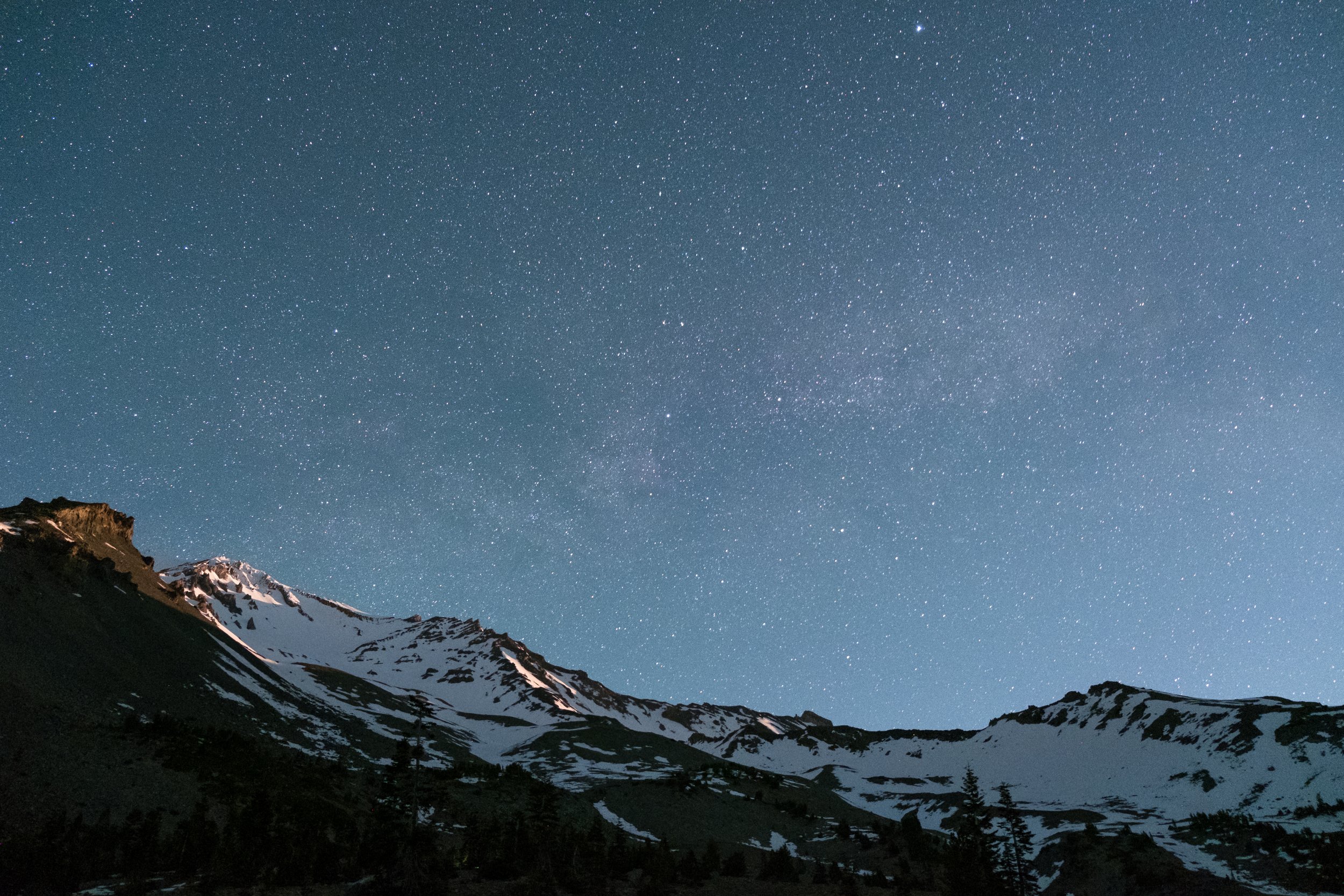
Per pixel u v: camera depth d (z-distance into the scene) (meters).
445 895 57.19
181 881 56.28
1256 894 77.75
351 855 69.62
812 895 69.00
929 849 113.62
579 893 62.59
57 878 54.50
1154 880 82.94
